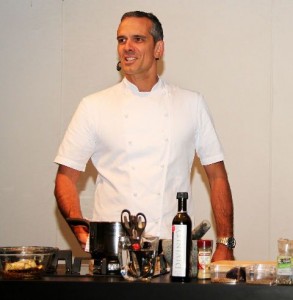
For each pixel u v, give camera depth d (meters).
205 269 2.27
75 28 4.62
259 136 4.34
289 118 4.31
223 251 3.09
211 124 3.33
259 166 4.32
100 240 2.39
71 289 2.09
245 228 4.31
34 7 4.68
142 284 2.06
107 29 4.58
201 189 4.38
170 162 3.18
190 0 4.46
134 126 3.19
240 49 4.39
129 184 3.13
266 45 4.36
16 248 2.43
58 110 4.61
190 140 3.27
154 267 2.26
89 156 3.24
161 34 3.22
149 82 3.24
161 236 3.10
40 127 4.63
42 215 4.59
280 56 4.34
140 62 3.10
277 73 4.34
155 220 3.11
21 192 4.61
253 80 4.36
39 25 4.66
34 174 4.61
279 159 4.31
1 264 2.29
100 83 4.57
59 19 4.64
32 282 2.11
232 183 4.34
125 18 3.13
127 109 3.21
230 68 4.39
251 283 2.07
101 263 2.38
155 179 3.14
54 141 4.61
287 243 2.17
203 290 2.03
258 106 4.35
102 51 4.58
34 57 4.65
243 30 4.39
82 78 4.59
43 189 4.60
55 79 4.62
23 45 4.67
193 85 4.42
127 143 3.17
